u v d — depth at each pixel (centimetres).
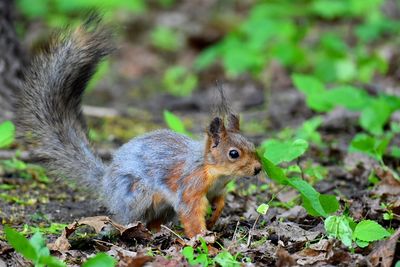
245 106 1817
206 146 957
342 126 1562
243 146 957
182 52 2336
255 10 2253
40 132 1085
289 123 1634
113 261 786
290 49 1964
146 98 1931
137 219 987
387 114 1384
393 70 1928
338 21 2381
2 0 1450
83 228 1021
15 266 873
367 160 1272
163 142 987
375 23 2016
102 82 2084
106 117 1686
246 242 941
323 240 898
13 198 1133
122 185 986
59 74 1093
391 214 989
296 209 1055
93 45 1098
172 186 965
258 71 2003
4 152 1321
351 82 1842
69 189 1209
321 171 1260
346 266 850
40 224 1047
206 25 2422
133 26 2459
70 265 868
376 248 869
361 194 1140
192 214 957
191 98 1898
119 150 1011
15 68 1447
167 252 895
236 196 1152
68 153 1072
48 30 2177
